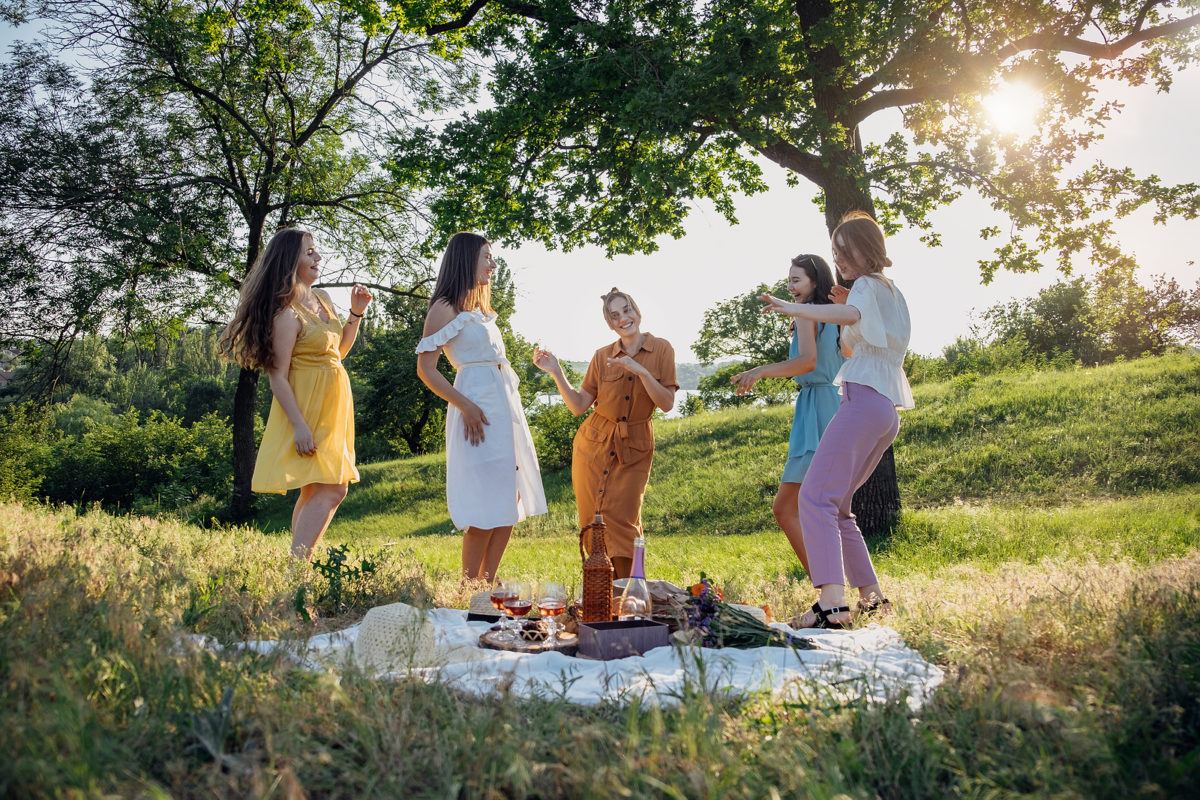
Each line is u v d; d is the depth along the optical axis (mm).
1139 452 13172
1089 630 2770
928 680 2480
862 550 4148
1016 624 2814
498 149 11406
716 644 3148
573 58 10305
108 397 55406
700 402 50625
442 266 5070
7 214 16594
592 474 5117
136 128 17781
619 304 5121
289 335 4652
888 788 1756
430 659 2662
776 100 9039
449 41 15594
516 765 1591
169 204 17594
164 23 16859
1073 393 16750
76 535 4242
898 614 3594
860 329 3859
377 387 43281
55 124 17234
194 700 1999
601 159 10414
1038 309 49125
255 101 18797
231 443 37781
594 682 2562
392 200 19516
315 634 3350
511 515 4918
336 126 19656
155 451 37469
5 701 1793
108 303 17078
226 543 5453
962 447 15047
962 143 10094
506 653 3043
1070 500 12062
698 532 14609
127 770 1645
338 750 1848
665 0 10039
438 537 15508
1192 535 7414
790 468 4793
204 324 19078
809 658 2850
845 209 9648
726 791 1656
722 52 9219
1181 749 1900
